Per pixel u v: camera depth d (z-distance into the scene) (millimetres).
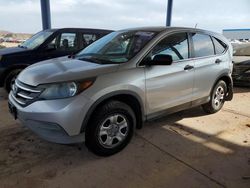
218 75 5129
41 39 6934
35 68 3771
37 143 3947
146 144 3994
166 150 3834
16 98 3549
